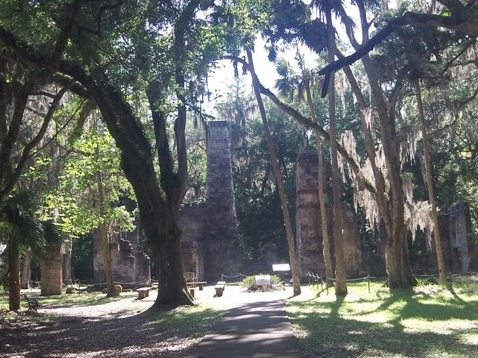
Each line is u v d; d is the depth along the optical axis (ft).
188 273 111.34
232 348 35.12
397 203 78.59
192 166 154.30
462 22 30.66
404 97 86.99
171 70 51.85
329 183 113.91
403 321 47.75
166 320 54.08
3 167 47.29
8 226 59.98
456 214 111.04
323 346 34.71
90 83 54.75
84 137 87.40
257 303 66.54
